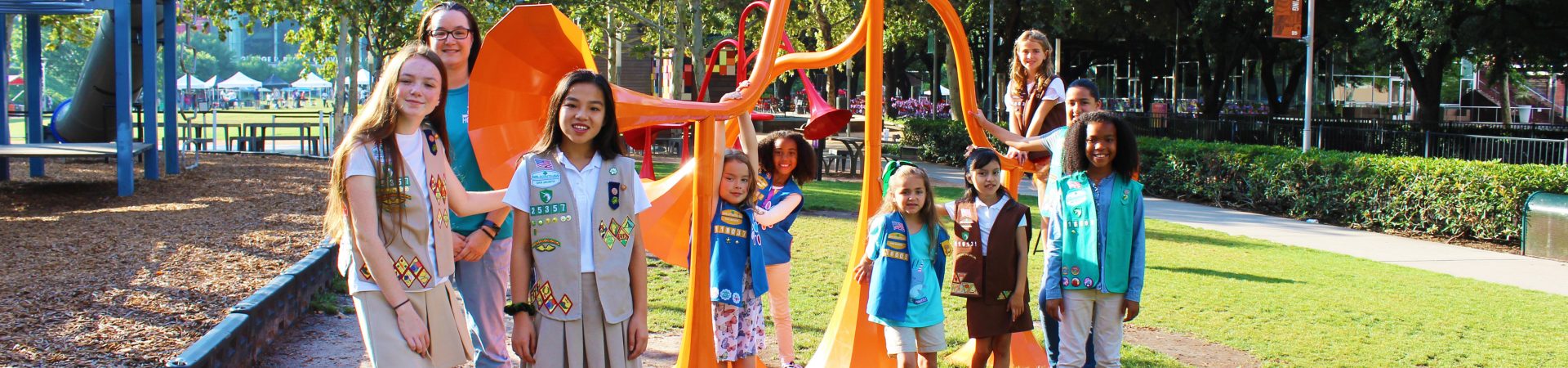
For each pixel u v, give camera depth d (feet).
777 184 17.39
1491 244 37.70
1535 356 19.53
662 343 19.19
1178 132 86.69
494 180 13.15
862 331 16.87
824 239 33.45
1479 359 19.19
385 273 10.66
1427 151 61.62
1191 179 53.11
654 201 16.62
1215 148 51.67
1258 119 93.76
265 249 26.30
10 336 16.55
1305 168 45.24
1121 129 14.47
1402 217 40.68
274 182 46.47
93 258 24.44
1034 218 40.11
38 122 50.80
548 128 11.39
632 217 11.63
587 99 11.10
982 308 15.33
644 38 87.66
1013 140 17.31
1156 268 29.09
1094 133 14.48
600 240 11.31
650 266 27.55
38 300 19.35
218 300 19.83
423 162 11.28
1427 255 34.58
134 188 42.78
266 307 17.88
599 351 11.30
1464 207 38.17
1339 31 84.69
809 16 100.83
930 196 15.21
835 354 16.99
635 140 19.07
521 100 12.99
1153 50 129.70
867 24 16.87
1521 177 36.55
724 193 15.69
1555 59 77.92
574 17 69.92
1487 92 163.43
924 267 15.23
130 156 40.52
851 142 61.21
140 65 53.93
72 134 57.26
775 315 17.44
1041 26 104.94
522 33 12.19
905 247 15.24
